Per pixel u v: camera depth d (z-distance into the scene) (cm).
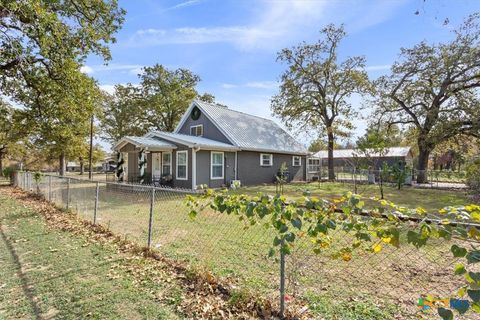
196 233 573
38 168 3738
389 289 326
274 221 244
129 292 321
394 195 1340
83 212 802
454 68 1689
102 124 3203
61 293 318
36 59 1020
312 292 316
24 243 504
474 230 159
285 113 2173
